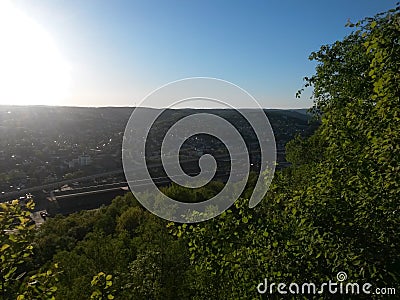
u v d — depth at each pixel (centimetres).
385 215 509
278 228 621
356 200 550
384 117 500
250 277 625
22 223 459
